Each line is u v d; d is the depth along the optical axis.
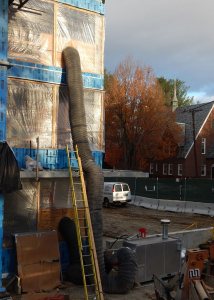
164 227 12.27
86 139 11.28
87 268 10.69
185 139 52.59
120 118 48.06
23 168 11.20
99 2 12.84
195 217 26.89
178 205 29.81
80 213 12.28
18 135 11.34
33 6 11.65
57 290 10.55
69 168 10.54
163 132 48.91
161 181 32.56
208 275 8.84
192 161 51.25
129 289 10.53
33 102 11.60
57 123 11.99
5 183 9.50
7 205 11.12
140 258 11.26
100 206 10.88
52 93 11.92
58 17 12.07
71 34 12.29
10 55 11.23
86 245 10.76
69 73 11.65
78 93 11.48
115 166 49.59
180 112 57.72
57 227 11.91
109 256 11.19
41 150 11.67
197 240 15.19
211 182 28.84
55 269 10.82
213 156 50.41
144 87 47.94
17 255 10.38
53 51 11.95
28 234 10.66
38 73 11.66
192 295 8.04
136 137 48.00
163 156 50.34
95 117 12.61
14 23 11.32
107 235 19.78
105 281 10.45
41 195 11.71
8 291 10.26
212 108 53.16
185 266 8.56
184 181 30.69
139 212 29.64
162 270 11.66
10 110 11.23
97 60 12.77
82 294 10.28
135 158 48.47
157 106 48.03
